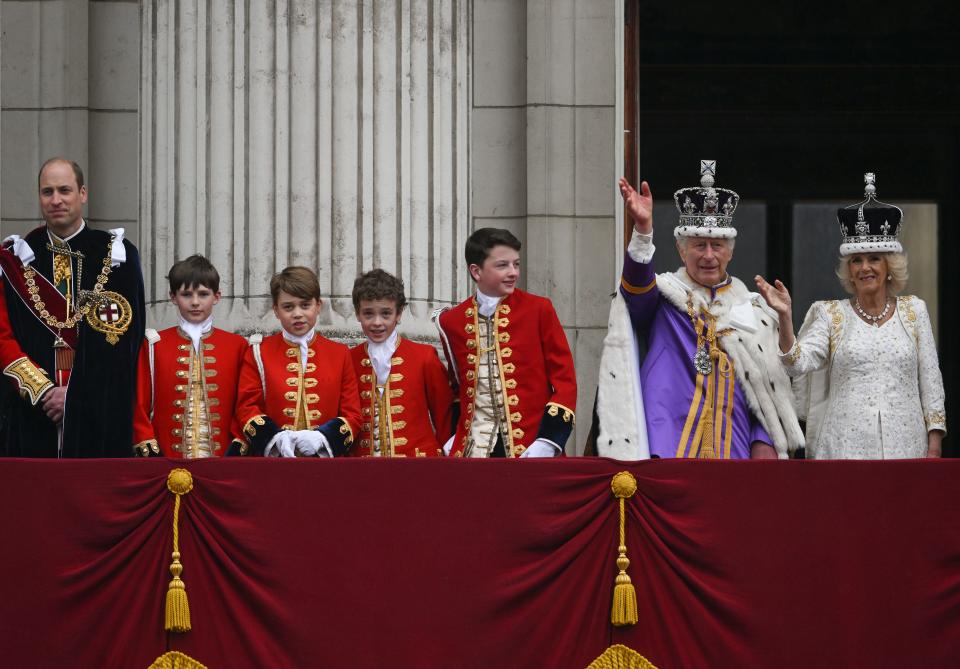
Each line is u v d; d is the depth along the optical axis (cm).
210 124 3173
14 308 2791
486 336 2897
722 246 2952
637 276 2891
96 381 2741
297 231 3127
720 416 2888
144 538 2556
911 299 3048
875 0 5434
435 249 3209
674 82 5409
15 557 2556
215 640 2552
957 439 5341
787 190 5403
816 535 2578
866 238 3025
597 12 4238
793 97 5425
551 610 2561
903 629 2569
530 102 4219
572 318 4191
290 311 2867
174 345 2905
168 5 3247
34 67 4219
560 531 2564
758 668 2556
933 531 2584
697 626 2559
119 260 2816
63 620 2552
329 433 2773
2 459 2570
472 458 2581
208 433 2869
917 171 5447
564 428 2770
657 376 2906
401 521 2566
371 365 2914
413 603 2553
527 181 4216
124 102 4222
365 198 3148
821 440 3006
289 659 2545
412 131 3197
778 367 2931
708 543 2570
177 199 3203
